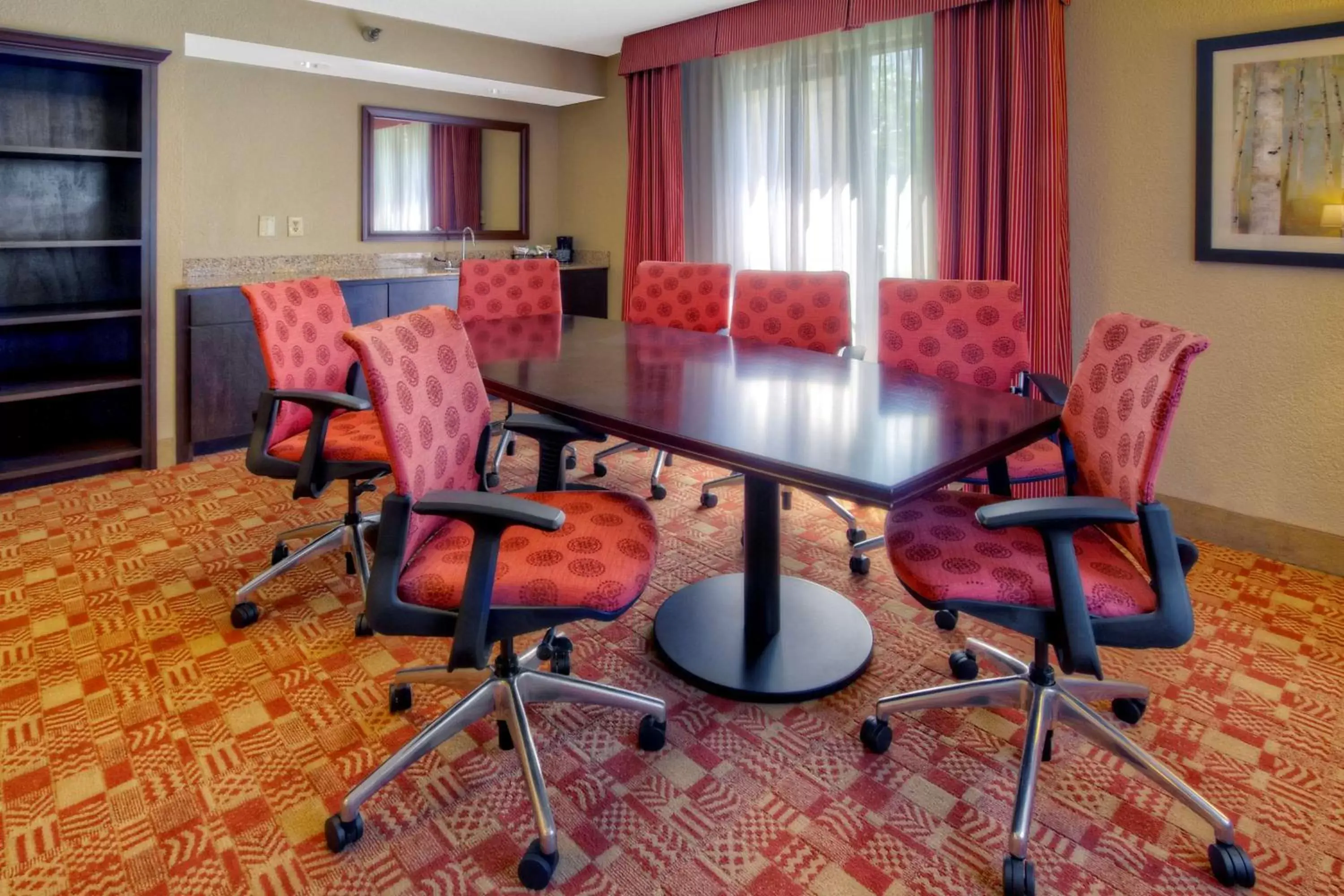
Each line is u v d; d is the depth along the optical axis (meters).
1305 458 2.65
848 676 1.94
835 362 2.38
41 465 3.33
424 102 4.69
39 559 2.64
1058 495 3.03
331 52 3.83
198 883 1.35
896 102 3.55
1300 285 2.59
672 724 1.81
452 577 1.38
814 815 1.52
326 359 2.45
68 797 1.55
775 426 1.62
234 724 1.79
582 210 5.32
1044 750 1.66
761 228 4.20
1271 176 2.58
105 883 1.35
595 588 1.38
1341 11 2.42
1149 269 2.91
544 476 1.87
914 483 1.29
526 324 3.24
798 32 3.70
